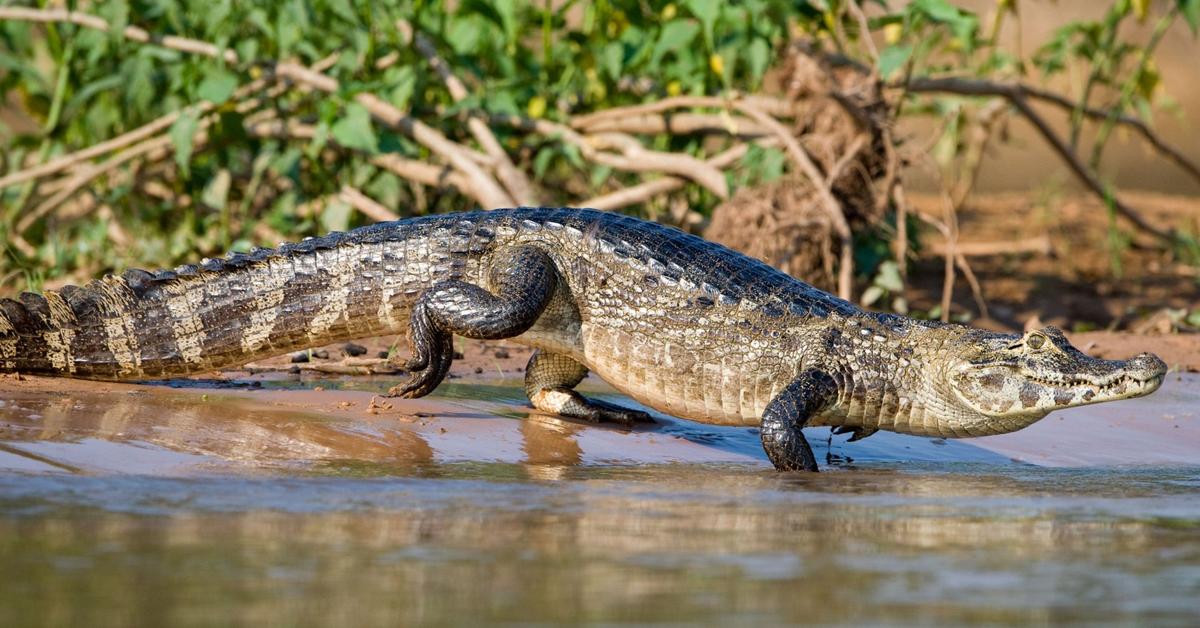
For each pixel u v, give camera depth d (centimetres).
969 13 3055
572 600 1035
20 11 3173
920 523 1392
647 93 3519
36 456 1541
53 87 3541
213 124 3148
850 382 2016
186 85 3181
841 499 1548
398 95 3120
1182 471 1917
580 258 2108
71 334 2083
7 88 3525
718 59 3128
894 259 3256
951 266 3167
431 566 1131
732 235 3075
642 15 3344
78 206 3569
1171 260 4347
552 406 2128
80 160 3194
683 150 3438
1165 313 3412
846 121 3089
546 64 3388
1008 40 5822
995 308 3591
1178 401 2462
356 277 2128
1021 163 6431
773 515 1416
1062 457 2062
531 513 1376
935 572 1162
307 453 1700
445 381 2333
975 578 1144
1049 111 6688
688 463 1886
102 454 1578
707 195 3450
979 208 5062
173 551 1156
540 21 3688
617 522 1342
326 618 973
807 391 1966
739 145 3250
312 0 3142
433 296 2023
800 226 3030
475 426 1930
